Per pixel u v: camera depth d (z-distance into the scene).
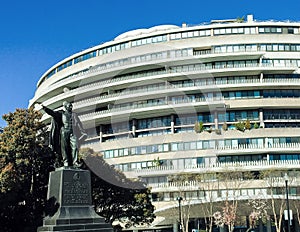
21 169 30.30
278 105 69.69
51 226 19.59
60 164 22.41
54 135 22.41
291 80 70.44
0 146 30.06
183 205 55.25
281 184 56.09
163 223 60.97
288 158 65.62
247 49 74.31
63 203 20.58
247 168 61.16
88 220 20.83
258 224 61.59
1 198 28.47
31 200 31.52
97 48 81.12
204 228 62.69
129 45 78.25
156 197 61.62
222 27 75.62
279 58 74.06
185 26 79.44
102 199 37.53
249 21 78.06
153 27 85.44
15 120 31.31
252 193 58.12
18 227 30.97
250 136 65.75
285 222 62.09
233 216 52.34
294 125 71.31
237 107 69.81
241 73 72.25
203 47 74.38
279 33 75.81
